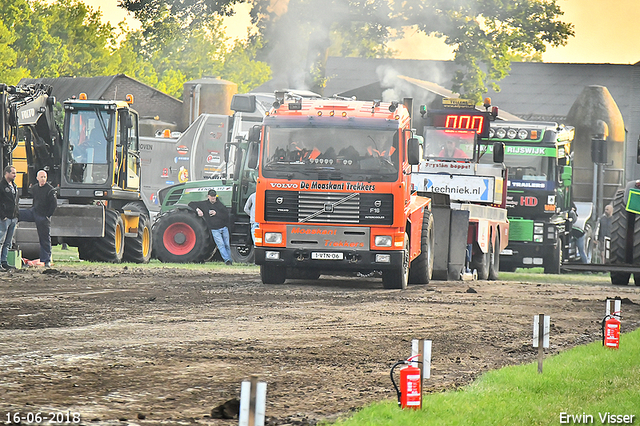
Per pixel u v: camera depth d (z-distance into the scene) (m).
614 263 61.97
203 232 71.62
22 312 31.92
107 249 64.62
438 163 69.38
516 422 16.41
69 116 66.00
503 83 161.50
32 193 56.91
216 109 129.00
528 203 76.44
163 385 19.64
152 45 112.25
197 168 93.00
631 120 157.62
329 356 24.50
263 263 47.16
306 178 47.06
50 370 20.94
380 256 47.03
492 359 25.28
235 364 22.67
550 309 40.19
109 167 65.75
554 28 112.19
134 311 33.41
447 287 51.69
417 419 16.08
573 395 19.36
